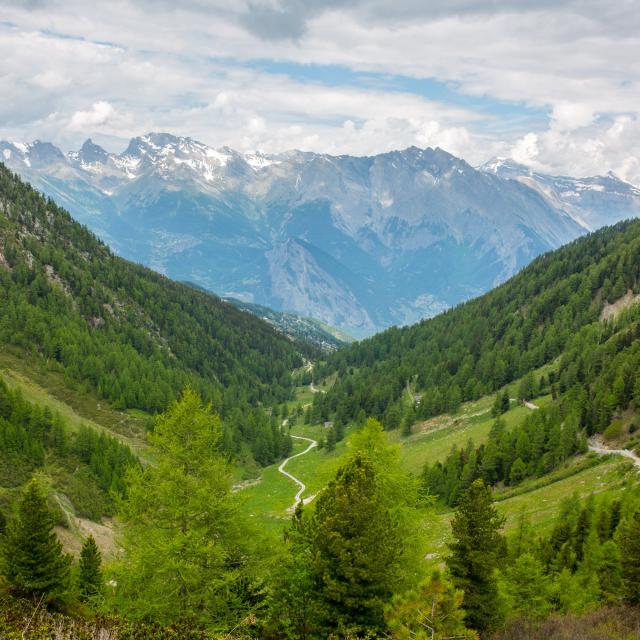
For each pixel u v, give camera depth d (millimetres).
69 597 38500
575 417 101875
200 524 22828
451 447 126500
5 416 97062
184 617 19844
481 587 28250
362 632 21422
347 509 23172
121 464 97688
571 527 59312
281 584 23594
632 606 33156
